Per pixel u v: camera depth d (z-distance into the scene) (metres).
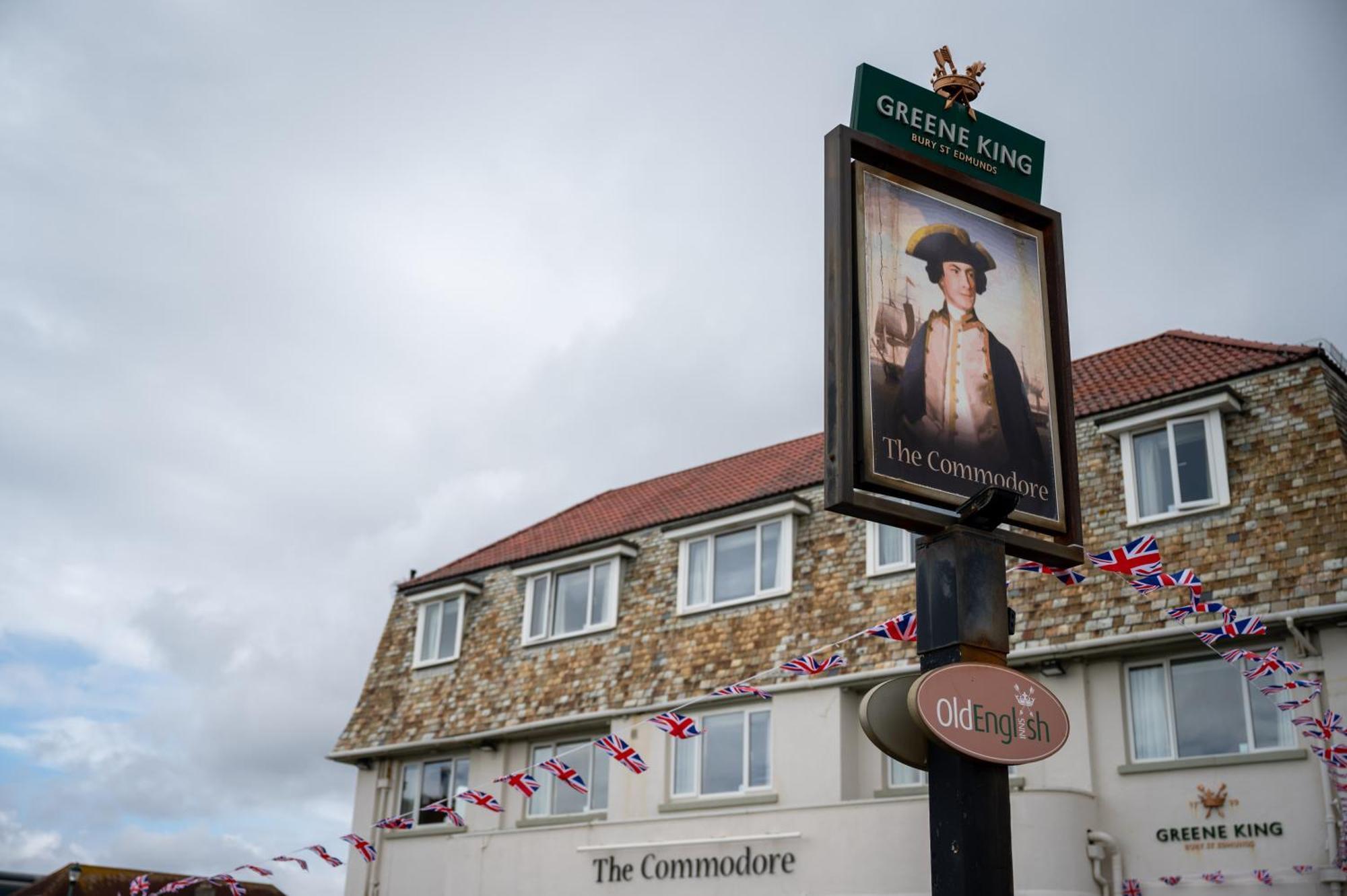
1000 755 8.28
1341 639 16.50
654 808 21.89
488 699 25.33
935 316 9.73
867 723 8.52
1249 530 17.64
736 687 16.61
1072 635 18.28
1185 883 16.80
